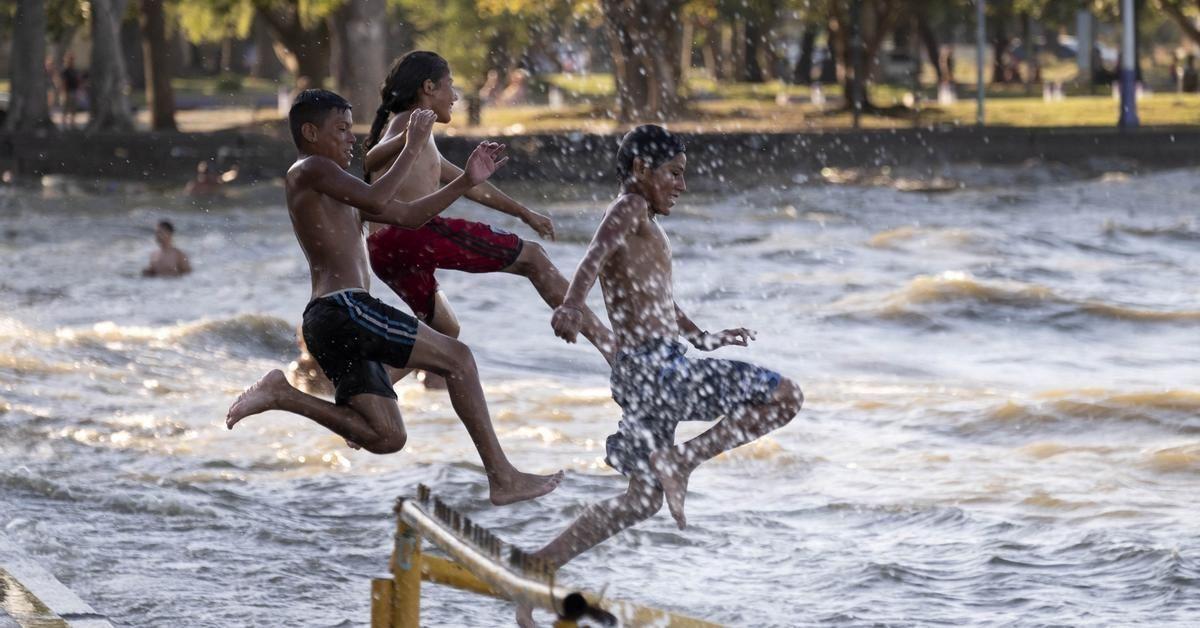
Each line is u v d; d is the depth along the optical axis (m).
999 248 63.50
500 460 16.31
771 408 16.36
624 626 10.39
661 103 123.44
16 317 47.03
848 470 26.34
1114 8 164.50
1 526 22.38
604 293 16.77
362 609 19.12
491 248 18.22
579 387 34.84
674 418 16.59
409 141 15.92
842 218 77.38
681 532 22.38
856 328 45.25
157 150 106.75
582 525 16.89
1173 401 30.92
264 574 20.50
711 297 51.44
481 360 39.38
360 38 114.38
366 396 16.02
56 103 153.50
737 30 187.38
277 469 26.58
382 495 24.67
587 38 163.12
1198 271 56.34
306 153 16.08
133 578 20.12
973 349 41.94
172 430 29.58
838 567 20.59
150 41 128.12
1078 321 45.59
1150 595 19.12
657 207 16.56
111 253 65.94
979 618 18.52
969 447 28.30
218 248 68.12
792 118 131.38
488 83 156.25
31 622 17.33
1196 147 100.75
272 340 41.34
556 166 99.50
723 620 18.58
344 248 16.03
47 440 28.34
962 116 134.75
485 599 19.77
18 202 91.06
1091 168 100.56
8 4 129.12
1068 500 23.80
